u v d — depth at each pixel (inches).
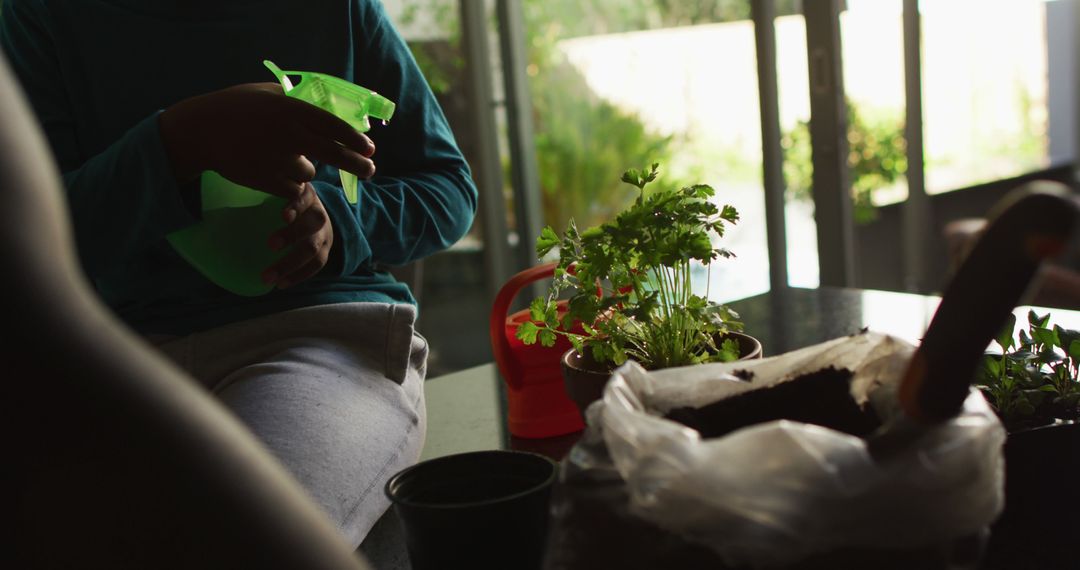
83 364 10.5
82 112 48.6
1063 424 27.4
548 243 37.2
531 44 161.3
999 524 27.8
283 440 36.1
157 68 48.3
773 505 18.3
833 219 130.3
